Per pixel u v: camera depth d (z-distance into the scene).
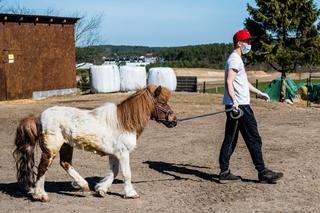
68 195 7.84
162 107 7.58
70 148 7.71
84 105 21.03
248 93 8.16
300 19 38.91
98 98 24.19
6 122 16.66
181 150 11.37
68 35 31.95
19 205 7.37
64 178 8.98
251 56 38.91
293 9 39.00
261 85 50.62
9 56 27.81
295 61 39.03
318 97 37.00
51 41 30.61
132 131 7.39
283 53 38.03
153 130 14.26
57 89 31.14
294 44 39.34
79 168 9.75
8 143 12.80
